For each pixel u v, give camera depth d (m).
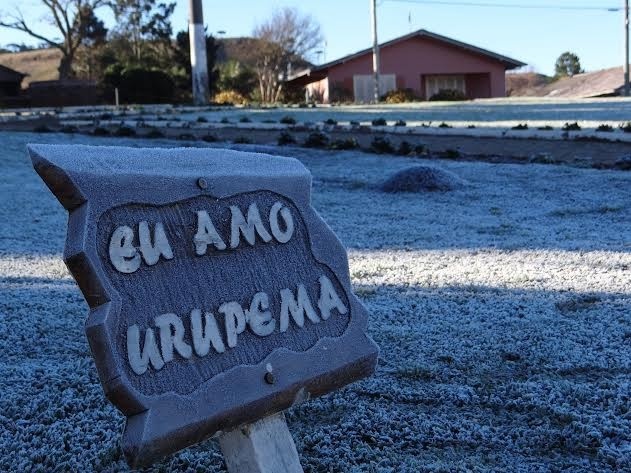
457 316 4.70
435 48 45.97
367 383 3.65
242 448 2.24
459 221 8.56
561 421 3.20
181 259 2.20
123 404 1.98
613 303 4.84
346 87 45.03
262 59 53.69
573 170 11.67
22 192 11.38
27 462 3.00
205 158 2.39
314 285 2.50
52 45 54.91
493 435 3.11
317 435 3.13
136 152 2.24
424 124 18.36
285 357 2.30
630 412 3.19
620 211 8.71
